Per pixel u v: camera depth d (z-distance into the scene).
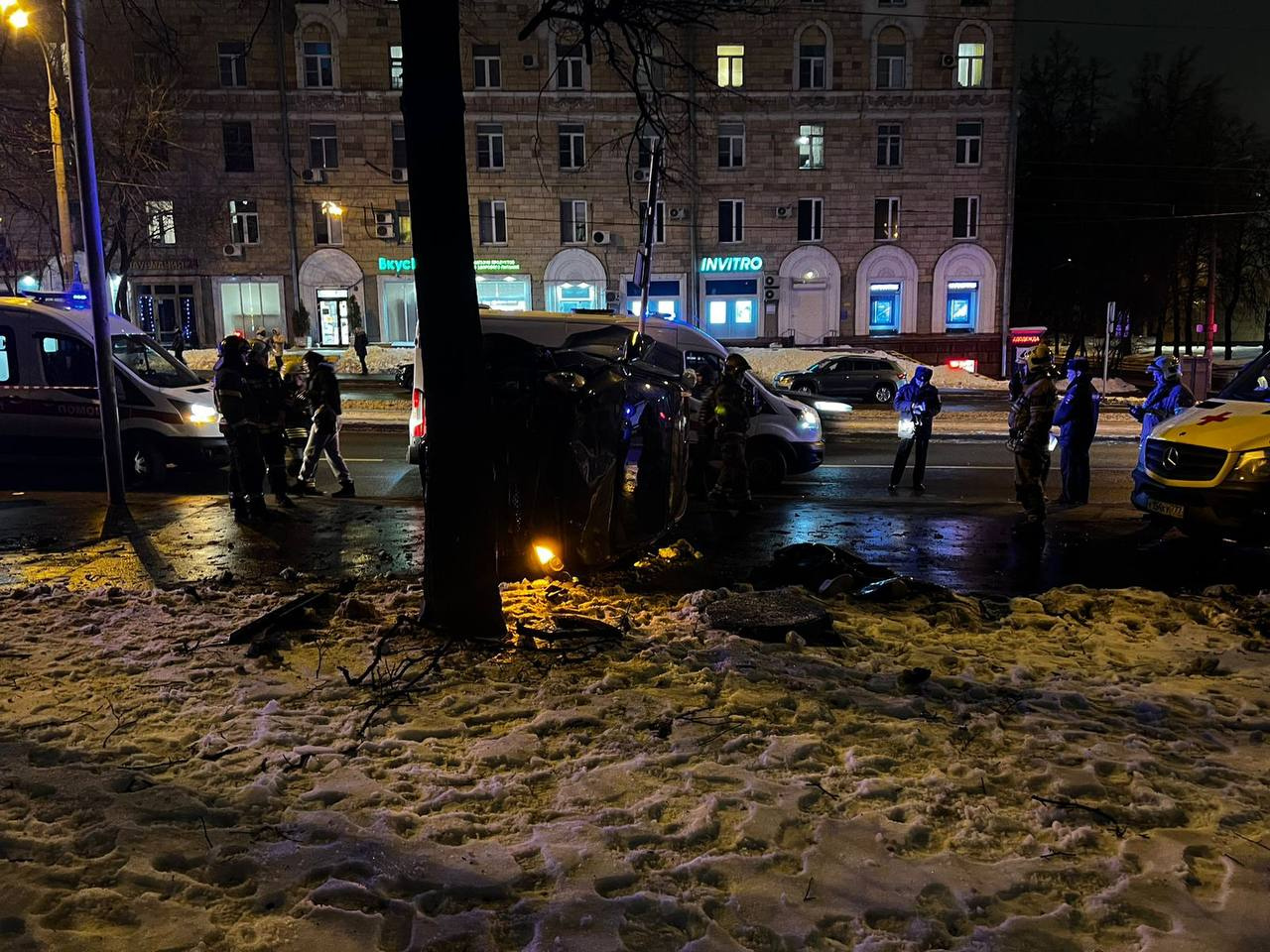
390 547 8.91
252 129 38.69
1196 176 48.97
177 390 12.93
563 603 6.69
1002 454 17.55
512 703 4.66
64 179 22.02
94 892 2.89
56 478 13.23
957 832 3.45
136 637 5.70
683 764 4.00
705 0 8.57
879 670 5.30
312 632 5.75
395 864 3.12
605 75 38.94
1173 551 9.24
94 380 12.53
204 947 2.68
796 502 12.00
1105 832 3.48
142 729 4.27
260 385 10.59
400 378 26.34
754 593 6.78
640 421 8.29
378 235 39.75
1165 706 4.81
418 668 5.11
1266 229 50.28
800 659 5.41
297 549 8.81
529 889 3.04
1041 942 2.80
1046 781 3.87
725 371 11.29
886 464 16.08
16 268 35.66
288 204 39.16
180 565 8.18
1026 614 6.77
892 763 4.03
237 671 5.04
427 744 4.16
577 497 7.32
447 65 5.21
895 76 40.00
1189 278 53.12
